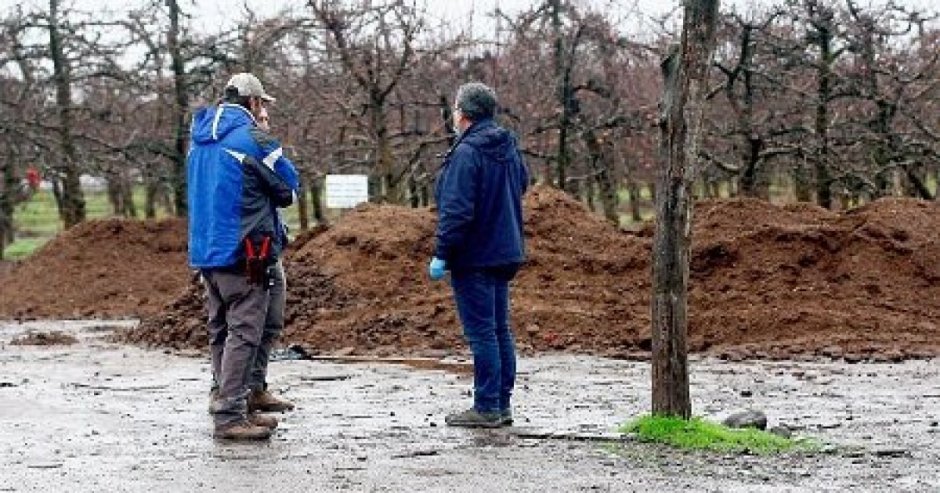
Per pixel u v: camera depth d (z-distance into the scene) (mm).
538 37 41188
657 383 10766
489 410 11383
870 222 22609
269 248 10812
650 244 22922
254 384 12539
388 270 22734
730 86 35188
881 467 9289
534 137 40625
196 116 11211
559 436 10703
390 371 16906
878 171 36219
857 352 18406
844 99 38750
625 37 42688
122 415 12500
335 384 15375
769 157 37406
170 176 43531
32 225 69750
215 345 11719
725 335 20016
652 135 41500
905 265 21781
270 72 38875
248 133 10820
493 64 40656
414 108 42625
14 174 46469
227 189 10734
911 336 19578
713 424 10766
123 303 33281
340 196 28766
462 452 9977
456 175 10898
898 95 36000
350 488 8523
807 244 22016
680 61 10352
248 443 10539
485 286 11164
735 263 21938
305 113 38219
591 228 23953
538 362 17969
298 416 12320
